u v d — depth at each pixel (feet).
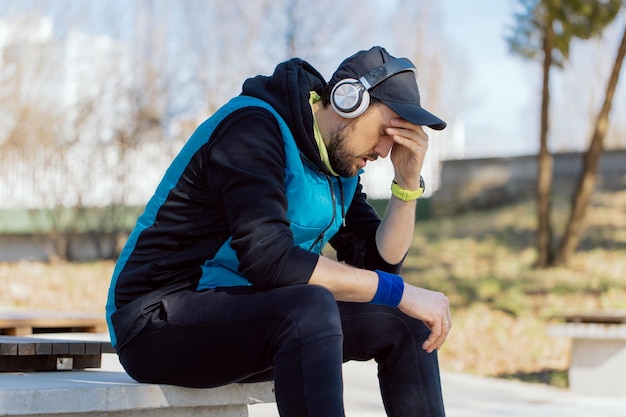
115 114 49.70
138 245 7.55
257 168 7.13
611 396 19.13
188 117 51.85
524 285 38.40
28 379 7.86
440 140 71.36
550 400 18.15
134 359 7.48
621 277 38.17
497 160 57.06
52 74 51.83
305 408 6.59
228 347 7.06
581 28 39.99
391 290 7.29
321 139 7.63
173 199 7.45
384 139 7.68
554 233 47.09
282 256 6.96
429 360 7.82
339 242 8.84
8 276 38.86
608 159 54.24
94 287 37.60
